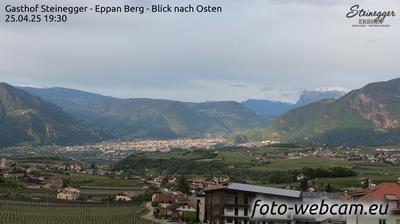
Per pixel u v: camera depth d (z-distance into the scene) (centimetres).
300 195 19250
